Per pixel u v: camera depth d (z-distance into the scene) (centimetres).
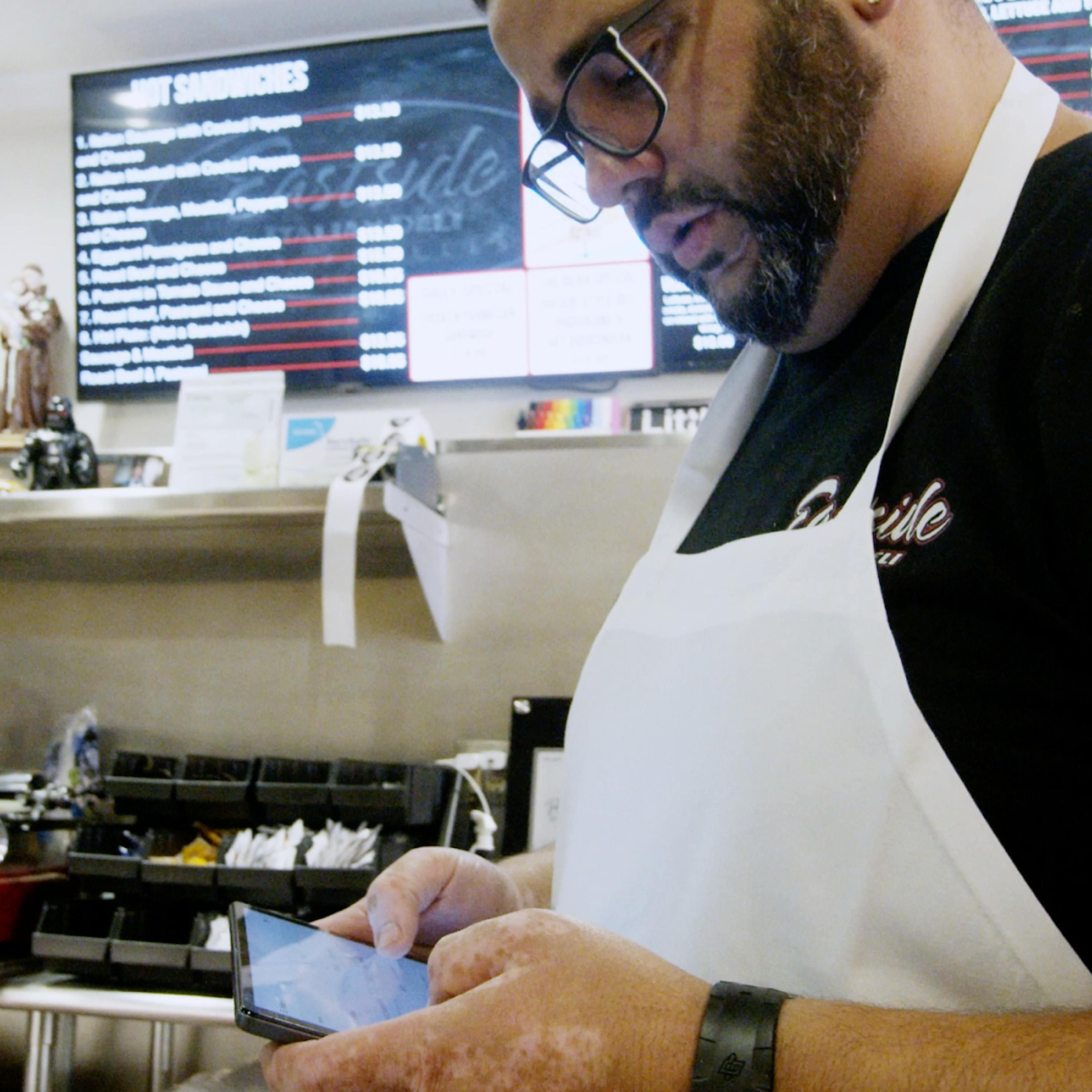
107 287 266
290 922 77
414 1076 51
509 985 52
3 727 189
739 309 79
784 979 58
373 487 156
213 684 182
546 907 96
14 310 262
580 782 85
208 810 149
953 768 55
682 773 68
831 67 69
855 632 60
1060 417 55
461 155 255
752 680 65
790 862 59
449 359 254
